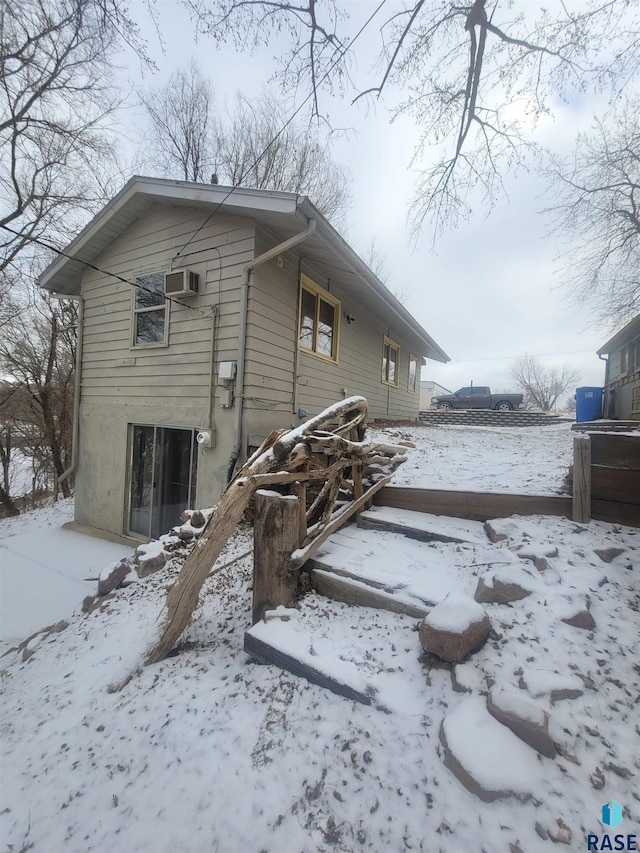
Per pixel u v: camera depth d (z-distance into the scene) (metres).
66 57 6.66
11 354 12.50
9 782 1.65
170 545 3.90
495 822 1.19
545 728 1.33
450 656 1.72
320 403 7.20
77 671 2.40
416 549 2.92
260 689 1.92
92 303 7.37
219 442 5.50
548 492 3.28
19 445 15.14
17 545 6.36
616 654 1.71
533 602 2.00
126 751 1.70
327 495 3.44
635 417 10.49
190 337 5.86
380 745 1.52
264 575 2.46
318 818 1.31
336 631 2.18
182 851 1.28
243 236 5.34
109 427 7.03
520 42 3.95
